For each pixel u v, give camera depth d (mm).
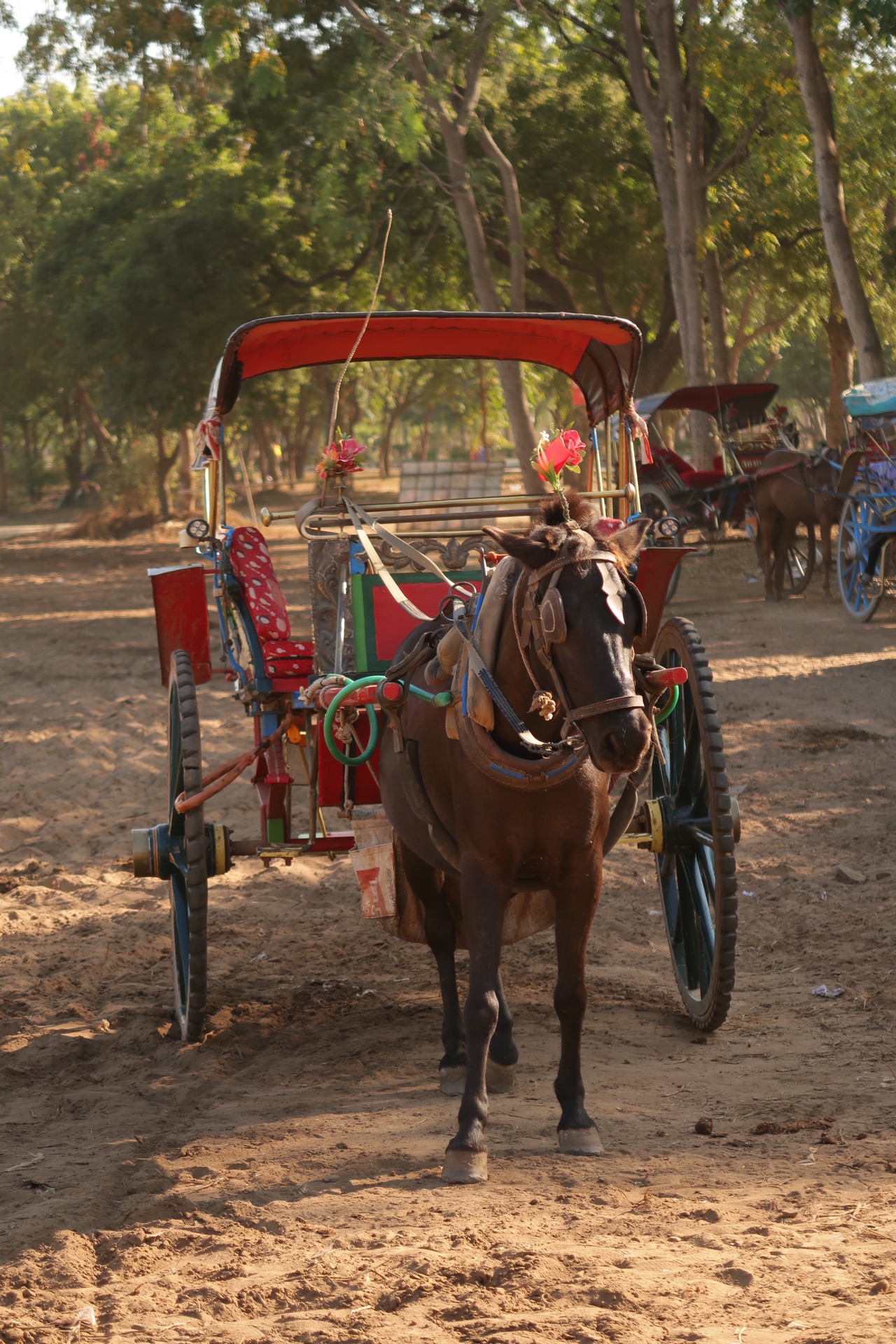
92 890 9109
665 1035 6297
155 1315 3729
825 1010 6480
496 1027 5711
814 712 13344
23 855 10180
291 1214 4398
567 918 4809
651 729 4160
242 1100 5680
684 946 6719
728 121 31328
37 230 54312
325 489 6883
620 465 7090
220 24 25719
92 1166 5020
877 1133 4883
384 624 6684
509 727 4609
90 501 71500
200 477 7371
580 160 33594
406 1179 4684
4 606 27516
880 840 9234
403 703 5277
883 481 17984
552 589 4094
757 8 27688
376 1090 5707
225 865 6504
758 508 21516
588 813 4676
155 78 29016
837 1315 3445
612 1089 5547
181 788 6500
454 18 27953
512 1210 4336
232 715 14562
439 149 31891
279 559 32500
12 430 87688
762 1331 3383
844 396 18328
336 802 6496
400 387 72938
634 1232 4105
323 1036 6449
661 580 6223
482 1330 3484
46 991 7215
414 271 36469
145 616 24578
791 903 8180
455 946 6055
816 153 22578
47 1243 4281
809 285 35969
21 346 56375
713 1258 3871
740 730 12734
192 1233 4316
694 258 26969
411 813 5492
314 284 37531
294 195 35469
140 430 52781
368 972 7414
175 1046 6328
